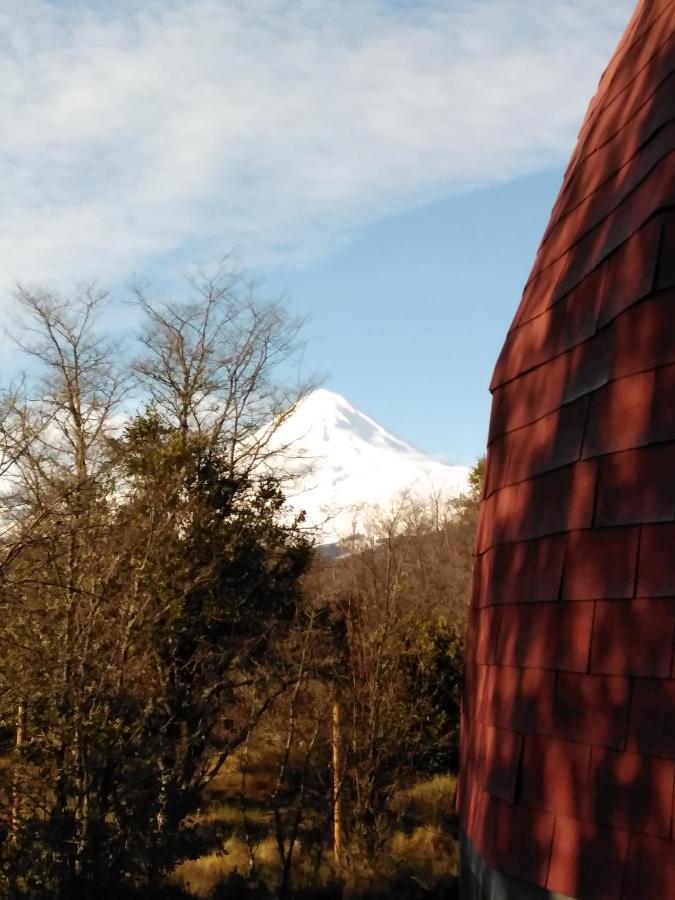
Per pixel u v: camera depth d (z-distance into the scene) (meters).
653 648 3.14
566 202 4.58
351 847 16.30
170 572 14.44
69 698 12.51
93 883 12.34
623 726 3.21
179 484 15.05
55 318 17.52
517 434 4.34
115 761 12.62
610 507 3.45
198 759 14.67
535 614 3.84
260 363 20.31
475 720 4.50
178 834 13.18
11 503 12.52
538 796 3.60
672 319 3.31
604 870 3.18
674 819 2.95
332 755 16.75
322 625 17.02
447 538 30.25
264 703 15.65
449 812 18.45
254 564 16.92
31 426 13.29
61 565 13.13
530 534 3.99
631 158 3.88
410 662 19.55
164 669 14.97
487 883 4.05
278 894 14.30
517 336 4.62
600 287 3.79
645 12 4.42
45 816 12.43
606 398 3.59
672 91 3.66
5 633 12.55
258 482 17.70
